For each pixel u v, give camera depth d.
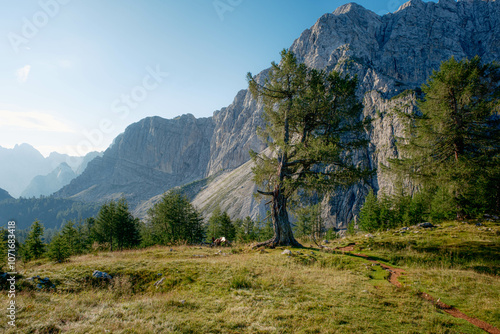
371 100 161.62
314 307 8.21
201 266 13.90
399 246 19.03
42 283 11.27
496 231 19.84
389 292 9.91
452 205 26.55
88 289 11.37
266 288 10.27
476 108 24.94
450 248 17.03
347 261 15.27
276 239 22.03
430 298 9.43
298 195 23.11
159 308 8.02
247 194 198.38
